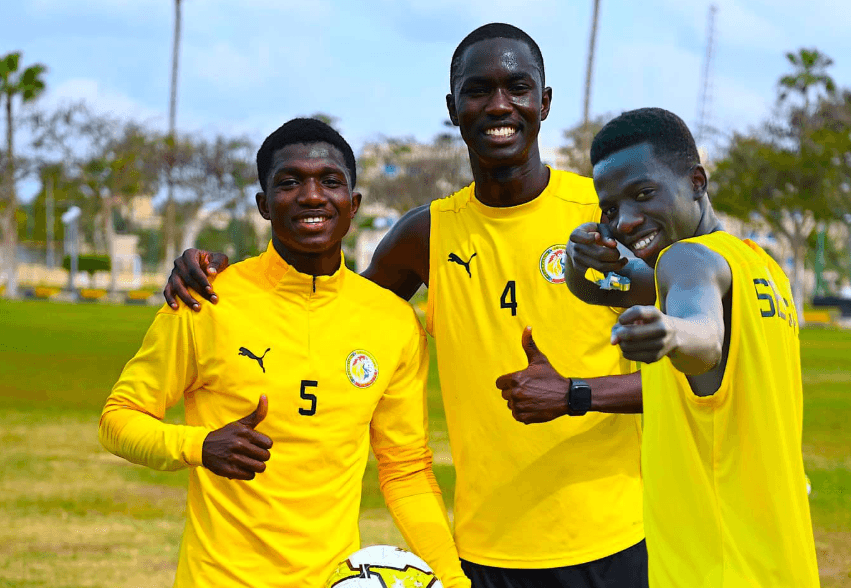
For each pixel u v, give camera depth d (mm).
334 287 3541
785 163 43094
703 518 2547
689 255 2455
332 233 3449
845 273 78062
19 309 44750
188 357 3453
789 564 2482
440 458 10906
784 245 61406
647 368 2738
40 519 8047
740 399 2486
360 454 3539
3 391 16516
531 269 3861
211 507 3355
